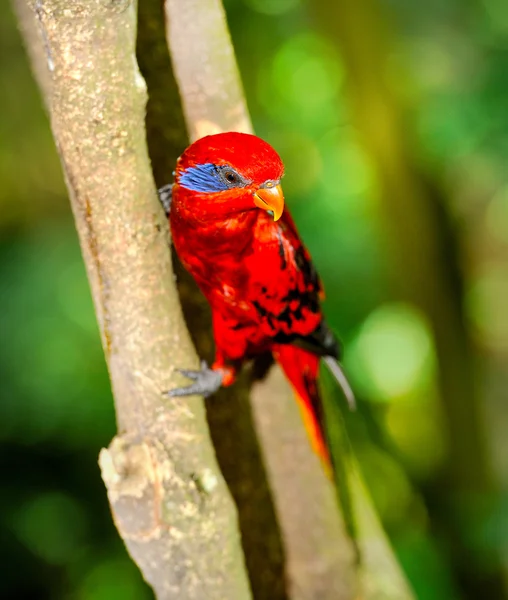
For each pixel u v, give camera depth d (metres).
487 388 3.90
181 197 1.75
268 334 1.82
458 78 3.23
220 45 1.82
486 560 2.77
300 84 3.69
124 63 1.72
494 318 4.29
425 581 2.81
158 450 1.76
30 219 3.73
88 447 3.05
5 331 3.13
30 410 3.02
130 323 1.75
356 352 3.49
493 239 4.20
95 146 1.73
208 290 1.80
